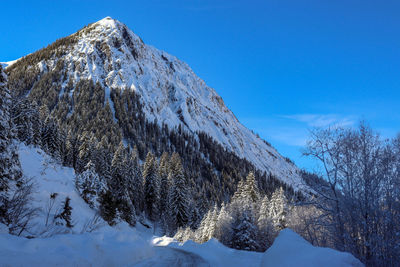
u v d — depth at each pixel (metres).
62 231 13.80
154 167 62.12
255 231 33.38
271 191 125.75
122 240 12.51
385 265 11.38
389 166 12.55
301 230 15.77
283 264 7.92
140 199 60.53
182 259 12.46
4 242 7.39
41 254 7.56
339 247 13.25
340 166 13.48
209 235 38.97
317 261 7.10
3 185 11.61
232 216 42.44
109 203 28.61
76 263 7.97
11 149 13.42
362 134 13.41
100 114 141.75
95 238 10.81
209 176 141.12
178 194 52.06
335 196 13.48
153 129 162.12
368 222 12.29
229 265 10.95
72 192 25.92
